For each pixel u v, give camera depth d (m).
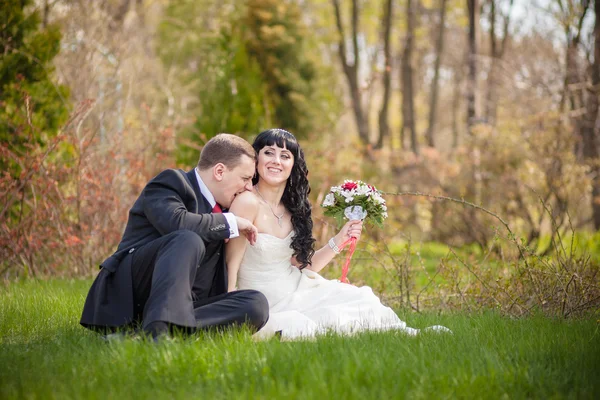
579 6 18.50
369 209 5.28
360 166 14.05
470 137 13.34
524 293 6.25
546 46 19.94
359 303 4.86
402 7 31.28
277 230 4.95
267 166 4.92
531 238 11.60
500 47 25.31
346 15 31.47
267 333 4.48
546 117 12.51
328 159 12.37
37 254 8.64
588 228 16.36
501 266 7.09
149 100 15.84
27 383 3.15
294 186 5.02
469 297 6.58
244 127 12.97
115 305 4.21
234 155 4.58
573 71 16.97
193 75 17.89
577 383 3.32
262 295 4.42
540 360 3.76
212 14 24.45
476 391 3.11
